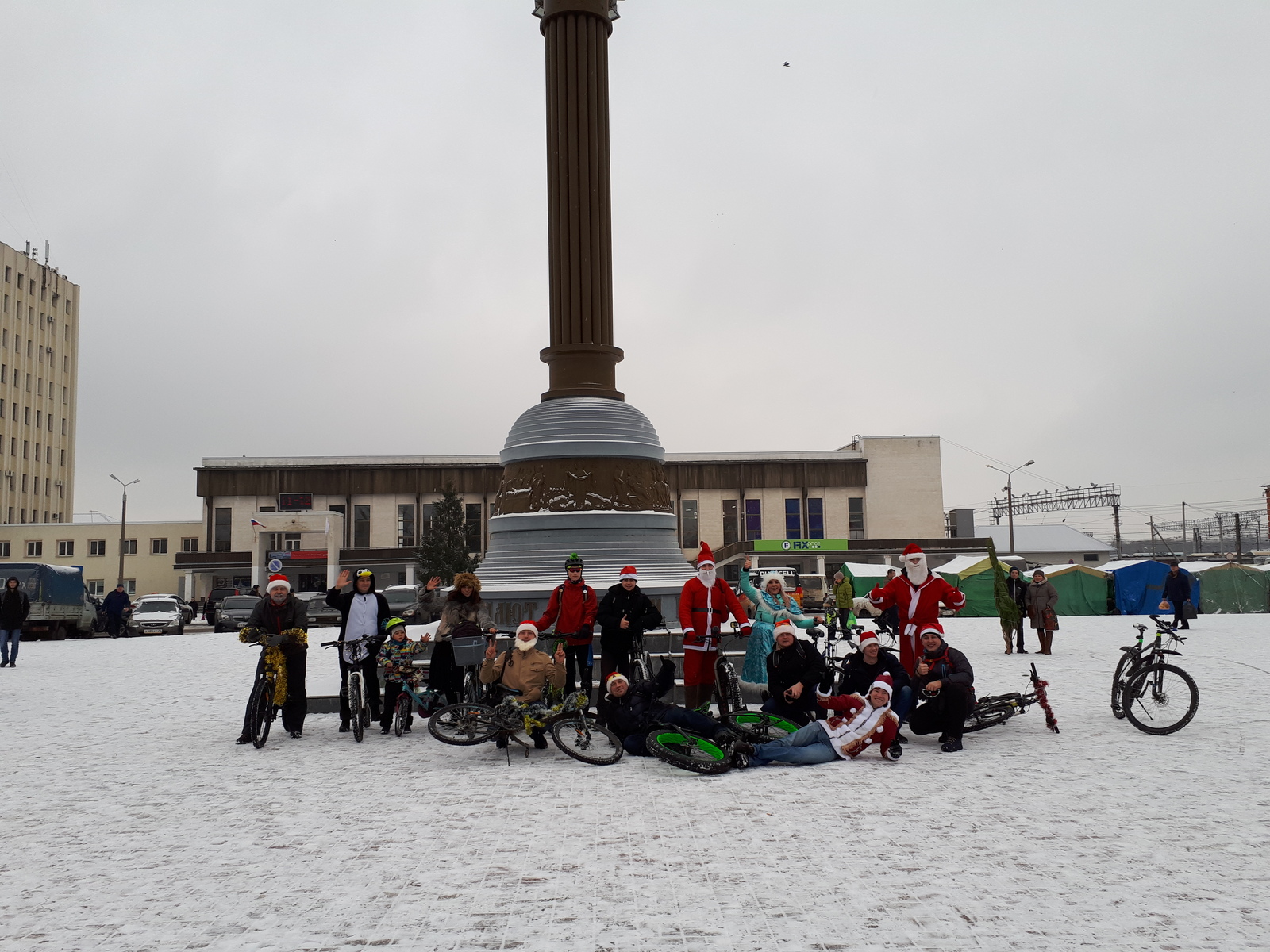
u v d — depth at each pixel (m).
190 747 9.66
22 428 81.62
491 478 65.06
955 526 72.69
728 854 5.59
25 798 7.30
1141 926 4.35
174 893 5.00
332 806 6.96
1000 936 4.24
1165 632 9.84
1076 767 8.00
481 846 5.81
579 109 16.62
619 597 10.61
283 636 10.07
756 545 62.00
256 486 64.44
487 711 9.25
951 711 8.97
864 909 4.60
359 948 4.20
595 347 16.56
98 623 40.94
